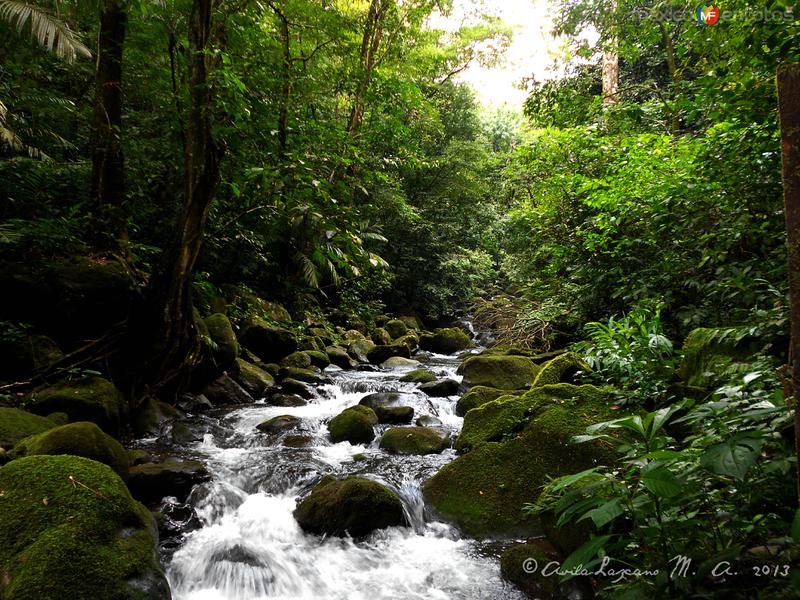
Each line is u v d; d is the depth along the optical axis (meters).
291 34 8.48
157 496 3.38
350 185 8.62
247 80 6.64
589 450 3.40
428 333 13.40
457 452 4.20
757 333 2.99
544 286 7.99
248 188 6.46
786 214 1.21
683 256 4.71
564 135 6.97
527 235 8.48
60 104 6.04
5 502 2.20
